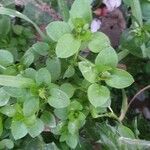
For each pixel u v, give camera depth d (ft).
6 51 0.34
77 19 0.32
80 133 0.38
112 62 0.32
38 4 0.44
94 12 0.45
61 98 0.31
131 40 0.38
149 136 0.43
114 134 0.36
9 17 0.42
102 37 0.32
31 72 0.33
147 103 0.47
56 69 0.34
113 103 0.43
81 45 0.33
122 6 0.45
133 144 0.35
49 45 0.36
